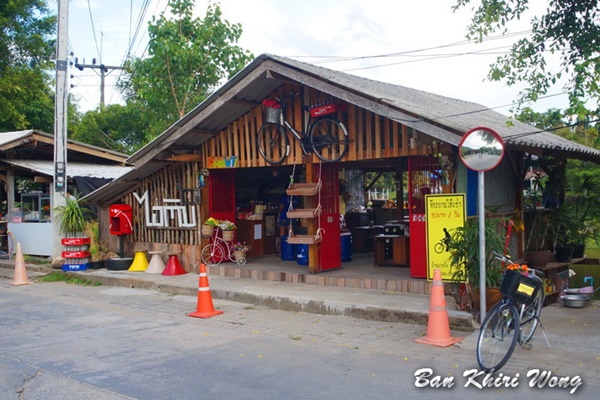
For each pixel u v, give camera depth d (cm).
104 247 1374
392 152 918
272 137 1083
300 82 932
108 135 2608
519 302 599
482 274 723
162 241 1305
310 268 1053
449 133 775
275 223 1405
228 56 1784
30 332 784
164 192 1290
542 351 639
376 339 714
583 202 1211
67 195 1393
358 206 1590
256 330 780
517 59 883
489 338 600
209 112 1059
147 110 2066
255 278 1116
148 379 568
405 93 1212
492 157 692
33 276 1319
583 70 804
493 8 883
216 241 1227
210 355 655
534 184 1127
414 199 934
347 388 533
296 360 629
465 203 813
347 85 876
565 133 1808
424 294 897
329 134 997
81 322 848
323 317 852
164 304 986
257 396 516
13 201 1652
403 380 554
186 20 1758
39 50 2322
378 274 1017
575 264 1257
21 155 1667
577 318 797
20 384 557
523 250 1000
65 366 616
